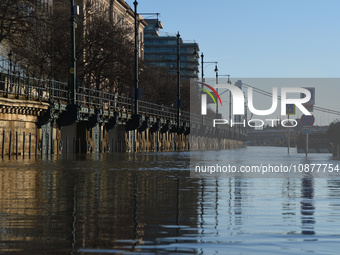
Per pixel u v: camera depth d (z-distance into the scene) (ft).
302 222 32.09
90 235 26.81
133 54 255.29
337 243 25.76
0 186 56.54
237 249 24.18
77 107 178.50
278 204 41.47
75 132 205.67
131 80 255.09
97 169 91.20
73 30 177.06
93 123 205.98
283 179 70.18
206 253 23.30
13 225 29.84
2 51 188.85
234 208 38.63
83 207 38.37
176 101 321.93
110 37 238.89
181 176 74.28
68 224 30.25
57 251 23.11
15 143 152.56
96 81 246.06
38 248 23.66
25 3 173.78
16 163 112.68
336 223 31.78
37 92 177.47
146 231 28.19
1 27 170.81
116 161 127.34
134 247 24.16
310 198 46.16
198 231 28.50
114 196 46.55
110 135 247.50
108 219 32.32
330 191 52.70
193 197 46.19
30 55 190.49
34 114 162.30
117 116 230.27
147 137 289.33
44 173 79.30
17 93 154.20
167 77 408.46
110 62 243.60
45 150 172.04
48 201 42.27
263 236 27.43
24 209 37.04
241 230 29.09
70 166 101.04
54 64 215.31
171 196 46.78
